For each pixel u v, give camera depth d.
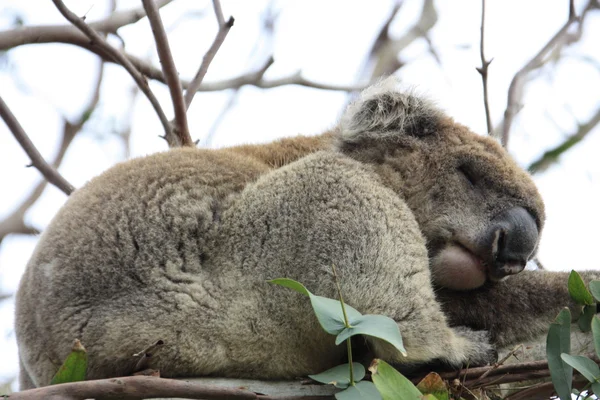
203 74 10.34
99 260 6.70
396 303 6.76
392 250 6.89
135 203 6.88
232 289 6.77
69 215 7.02
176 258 6.75
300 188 7.04
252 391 6.23
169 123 9.67
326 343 6.86
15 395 5.21
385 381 5.53
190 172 7.17
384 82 8.63
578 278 6.78
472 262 7.73
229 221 6.94
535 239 7.84
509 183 8.12
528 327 7.55
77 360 5.86
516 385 7.10
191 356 6.60
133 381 5.51
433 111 8.53
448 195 8.14
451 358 6.82
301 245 6.85
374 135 8.41
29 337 6.98
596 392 5.91
